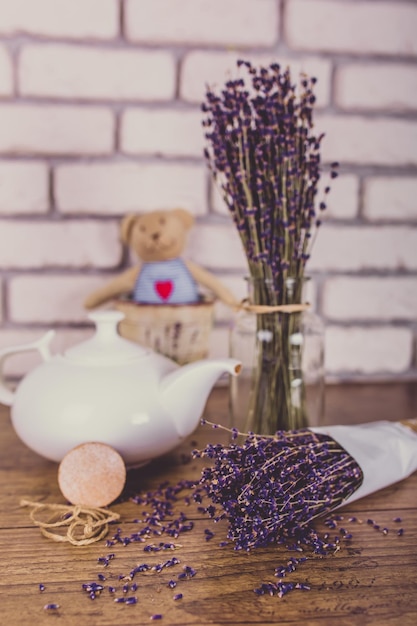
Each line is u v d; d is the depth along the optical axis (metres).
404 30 1.23
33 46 1.17
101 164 1.20
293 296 0.92
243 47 1.20
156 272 1.12
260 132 0.90
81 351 0.92
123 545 0.80
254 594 0.73
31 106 1.18
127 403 0.88
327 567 0.76
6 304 1.21
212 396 1.20
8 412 1.13
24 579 0.75
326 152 1.24
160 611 0.71
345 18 1.21
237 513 0.78
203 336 1.12
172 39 1.19
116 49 1.18
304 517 0.81
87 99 1.19
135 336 1.10
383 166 1.25
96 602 0.72
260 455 0.81
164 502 0.87
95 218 1.21
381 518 0.84
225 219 1.23
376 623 0.70
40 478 0.92
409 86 1.24
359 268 1.27
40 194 1.20
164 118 1.20
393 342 1.29
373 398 1.19
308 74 1.22
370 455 0.87
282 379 0.94
